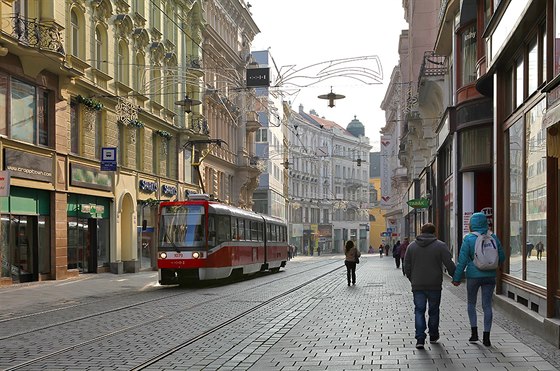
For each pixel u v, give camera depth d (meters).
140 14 35.56
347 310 15.55
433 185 36.47
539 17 11.59
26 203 24.61
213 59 49.41
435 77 31.92
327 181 107.19
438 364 8.53
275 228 36.75
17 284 23.58
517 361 8.61
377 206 120.19
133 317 14.51
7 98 23.17
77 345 10.52
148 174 36.22
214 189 49.91
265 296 20.17
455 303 16.94
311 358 9.16
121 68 33.12
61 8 26.27
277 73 22.02
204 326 12.84
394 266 45.41
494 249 9.87
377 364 8.62
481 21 22.70
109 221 31.97
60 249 26.61
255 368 8.52
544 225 11.02
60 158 26.66
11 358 9.41
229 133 55.19
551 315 10.41
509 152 14.50
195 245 24.56
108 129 31.23
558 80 9.51
